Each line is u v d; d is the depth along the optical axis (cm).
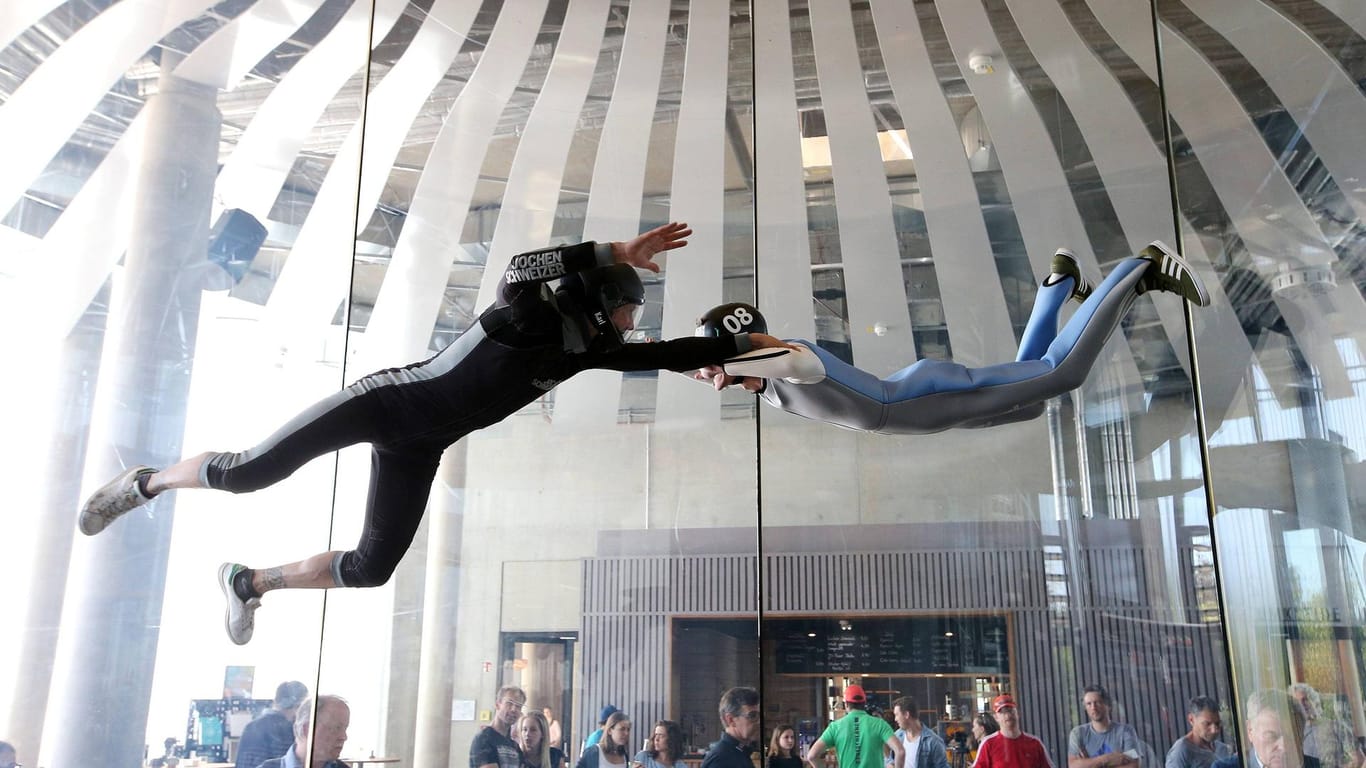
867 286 519
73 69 470
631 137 540
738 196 536
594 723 482
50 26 465
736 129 540
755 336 285
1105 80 521
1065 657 462
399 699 480
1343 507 437
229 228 490
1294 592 437
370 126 527
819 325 517
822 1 548
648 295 533
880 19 541
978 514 492
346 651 482
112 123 475
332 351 500
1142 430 483
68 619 425
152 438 454
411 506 277
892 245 521
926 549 491
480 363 263
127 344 458
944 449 505
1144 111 513
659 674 489
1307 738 420
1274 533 446
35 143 459
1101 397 495
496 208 531
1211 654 443
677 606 500
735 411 530
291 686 465
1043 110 522
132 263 466
